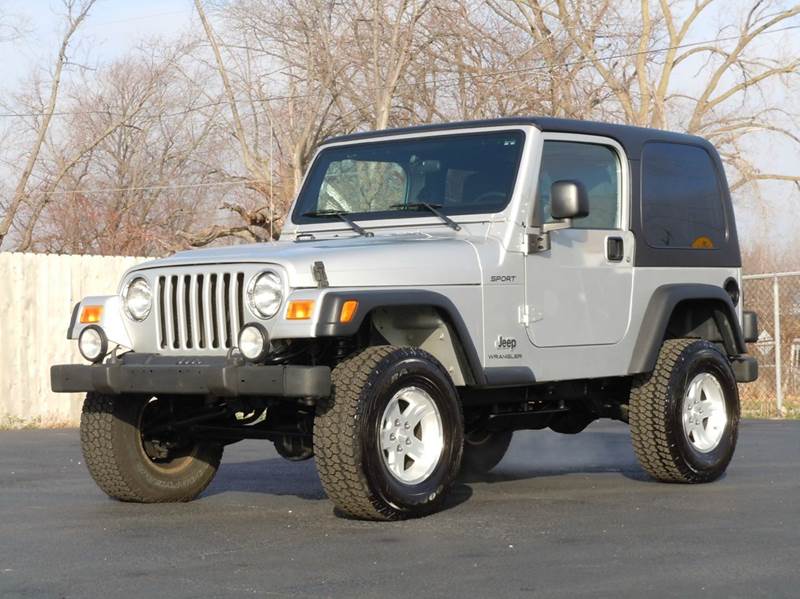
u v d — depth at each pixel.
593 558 6.35
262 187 32.53
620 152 9.53
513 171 8.66
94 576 6.04
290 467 10.99
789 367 20.28
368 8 30.97
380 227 8.98
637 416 9.42
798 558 6.34
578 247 9.00
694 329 10.41
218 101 34.31
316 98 32.16
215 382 7.46
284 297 7.49
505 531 7.21
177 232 31.31
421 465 7.81
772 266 34.81
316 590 5.65
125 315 8.27
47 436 14.32
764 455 11.67
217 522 7.71
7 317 15.96
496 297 8.37
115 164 36.16
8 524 7.71
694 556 6.39
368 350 7.68
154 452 8.76
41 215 33.41
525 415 9.34
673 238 9.85
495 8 32.34
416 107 31.78
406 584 5.75
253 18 32.44
